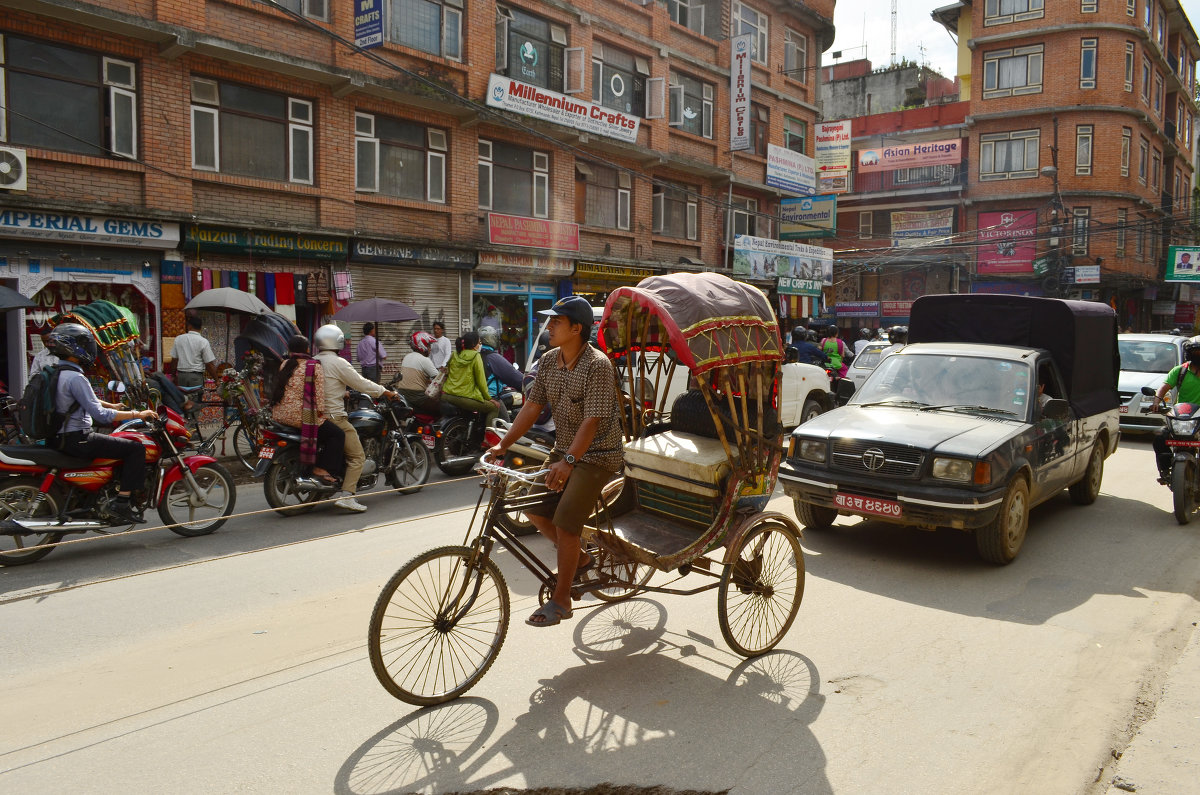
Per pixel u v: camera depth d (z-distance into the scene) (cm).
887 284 3603
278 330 912
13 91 1130
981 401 730
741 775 331
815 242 3706
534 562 436
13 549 650
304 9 1430
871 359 1517
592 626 499
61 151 1166
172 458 712
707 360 439
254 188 1379
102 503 661
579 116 1895
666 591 450
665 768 336
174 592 561
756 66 2594
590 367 410
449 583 399
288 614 517
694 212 2402
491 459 420
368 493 839
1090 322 836
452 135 1698
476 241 1745
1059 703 401
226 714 379
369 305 1323
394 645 383
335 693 402
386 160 1603
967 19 3925
